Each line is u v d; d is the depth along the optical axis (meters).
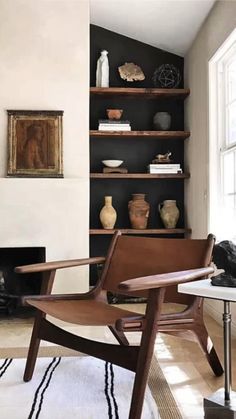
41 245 3.55
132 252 2.40
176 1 3.46
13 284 3.75
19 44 3.64
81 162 3.65
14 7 3.65
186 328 1.91
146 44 4.38
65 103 3.66
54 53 3.66
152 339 1.65
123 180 4.38
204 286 1.69
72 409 1.82
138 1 3.60
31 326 3.29
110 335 2.96
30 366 2.12
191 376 2.19
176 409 1.82
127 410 1.81
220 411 1.67
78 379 2.16
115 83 4.39
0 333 3.09
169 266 2.22
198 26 3.79
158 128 4.25
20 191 3.55
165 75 4.29
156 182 4.41
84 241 3.58
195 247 2.18
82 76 3.68
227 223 3.45
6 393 1.98
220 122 3.53
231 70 3.40
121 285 1.55
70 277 3.54
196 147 3.94
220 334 2.97
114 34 4.37
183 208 4.40
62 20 3.68
